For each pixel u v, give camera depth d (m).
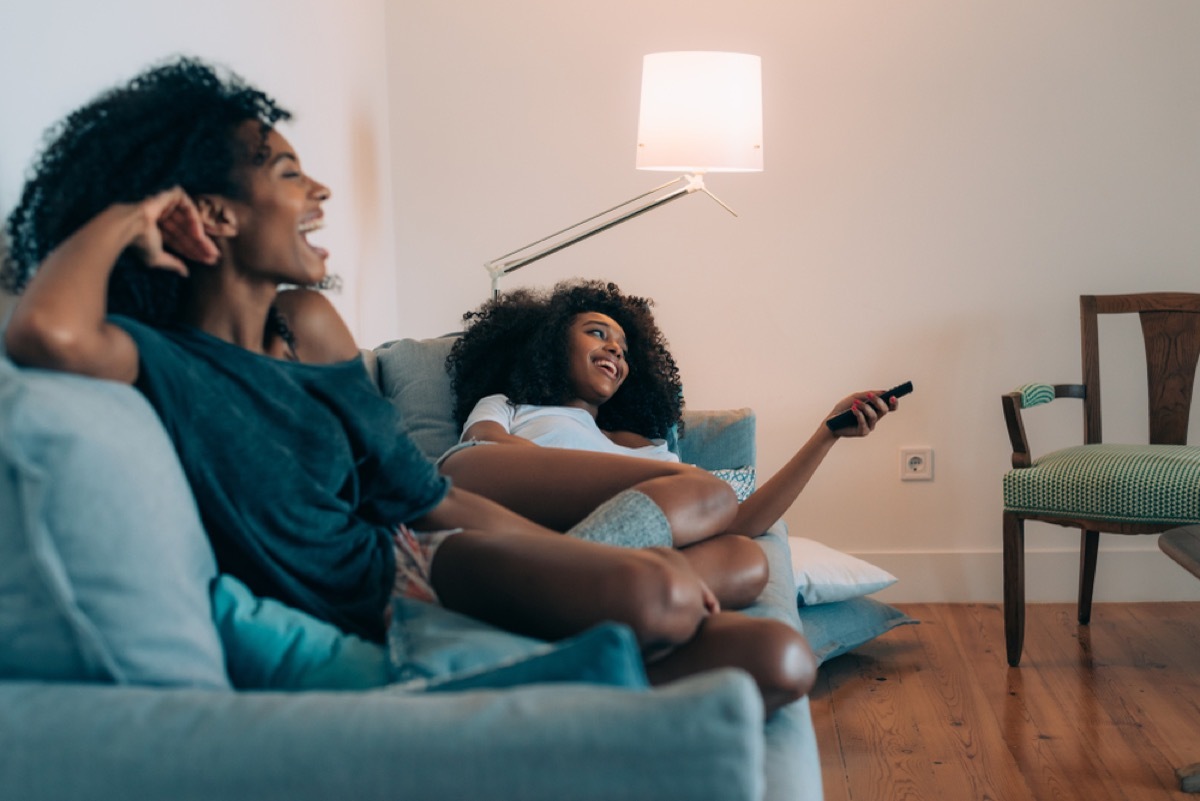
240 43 2.29
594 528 1.53
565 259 3.58
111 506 0.93
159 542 0.97
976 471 3.56
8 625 0.89
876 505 3.60
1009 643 2.95
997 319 3.52
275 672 1.07
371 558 1.29
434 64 3.55
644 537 1.55
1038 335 3.51
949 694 2.75
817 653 2.85
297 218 1.27
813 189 3.52
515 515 1.50
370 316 3.31
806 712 1.35
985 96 3.46
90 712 0.81
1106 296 3.27
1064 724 2.53
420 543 1.35
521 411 2.42
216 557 1.18
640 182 3.55
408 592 1.30
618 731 0.75
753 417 2.73
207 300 1.26
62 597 0.88
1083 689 2.76
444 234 3.59
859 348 3.55
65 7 1.59
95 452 0.93
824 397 3.57
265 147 1.26
